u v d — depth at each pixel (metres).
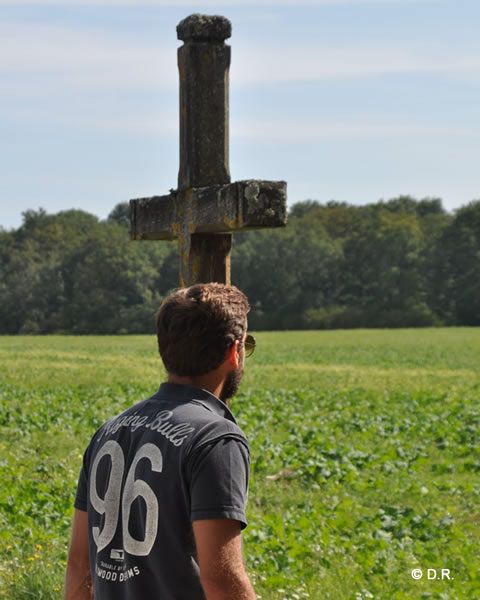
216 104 6.62
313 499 14.64
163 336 3.93
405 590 9.92
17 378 34.94
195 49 6.57
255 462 16.70
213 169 6.59
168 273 144.62
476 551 11.66
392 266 145.88
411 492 15.07
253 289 145.50
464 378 38.03
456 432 20.75
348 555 11.07
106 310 135.88
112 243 138.88
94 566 3.82
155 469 3.65
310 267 146.62
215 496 3.52
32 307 139.25
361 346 72.62
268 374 39.59
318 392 30.30
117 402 27.05
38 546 10.48
